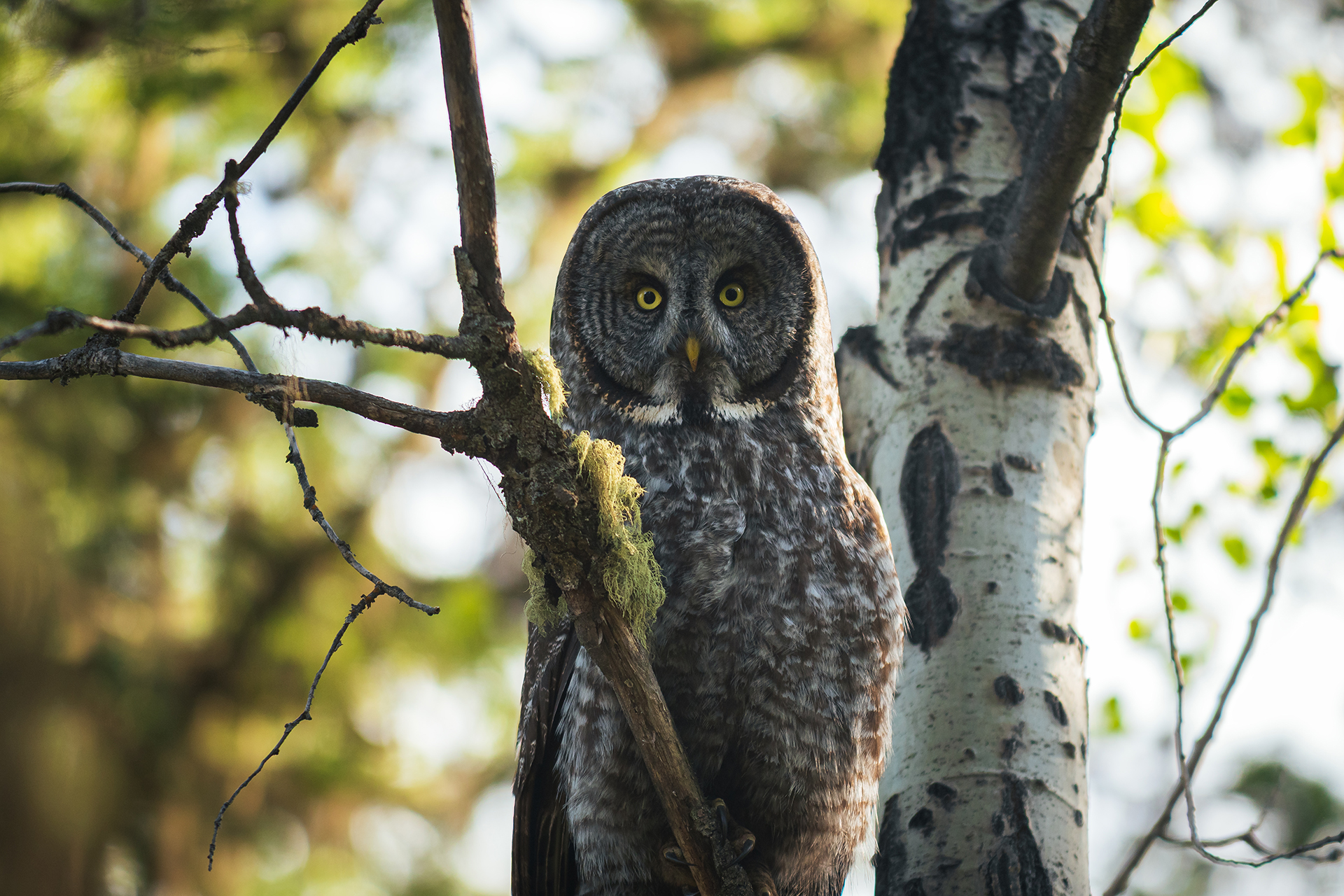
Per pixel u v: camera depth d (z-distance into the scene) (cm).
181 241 622
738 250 1005
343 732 2147
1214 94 1319
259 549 2166
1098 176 1002
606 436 984
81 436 2008
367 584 2155
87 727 1977
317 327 582
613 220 1027
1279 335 1234
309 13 1945
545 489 664
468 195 612
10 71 1152
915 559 908
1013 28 1019
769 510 896
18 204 1931
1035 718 855
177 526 2119
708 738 848
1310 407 1233
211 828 2078
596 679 853
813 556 879
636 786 841
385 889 2128
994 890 812
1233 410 1245
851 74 2350
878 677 873
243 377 627
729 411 960
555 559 685
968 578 888
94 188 2005
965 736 852
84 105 1838
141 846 2028
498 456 663
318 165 2116
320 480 2141
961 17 1030
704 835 736
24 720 1919
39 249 1939
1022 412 920
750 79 2383
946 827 834
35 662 1945
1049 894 812
